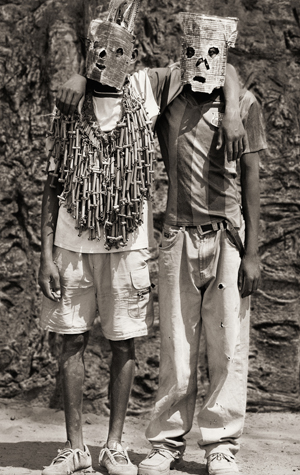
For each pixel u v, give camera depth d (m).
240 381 3.27
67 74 4.32
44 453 3.50
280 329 4.26
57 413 4.16
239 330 3.25
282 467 3.37
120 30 3.10
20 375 4.27
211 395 3.28
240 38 4.33
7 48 4.42
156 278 4.23
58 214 3.26
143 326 3.25
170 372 3.27
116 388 3.30
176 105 3.23
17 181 4.36
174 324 3.26
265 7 4.36
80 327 3.26
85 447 3.29
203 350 4.23
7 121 4.39
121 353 3.29
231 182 3.23
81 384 3.30
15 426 3.95
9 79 4.39
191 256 3.21
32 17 4.44
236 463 3.41
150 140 3.18
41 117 4.36
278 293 4.28
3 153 4.38
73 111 3.08
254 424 4.07
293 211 4.30
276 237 4.28
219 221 3.19
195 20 3.13
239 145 3.10
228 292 3.20
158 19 4.28
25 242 4.35
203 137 3.18
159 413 3.29
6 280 4.34
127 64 3.14
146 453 3.59
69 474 3.16
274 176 4.29
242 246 3.24
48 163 3.24
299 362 4.27
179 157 3.20
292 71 4.38
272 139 4.32
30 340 4.28
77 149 3.12
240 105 3.19
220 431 3.25
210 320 3.26
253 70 4.35
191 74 3.15
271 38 4.36
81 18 4.39
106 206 3.14
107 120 3.16
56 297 3.21
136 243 3.21
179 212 3.22
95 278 3.24
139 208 3.18
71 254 3.21
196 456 3.54
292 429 4.01
